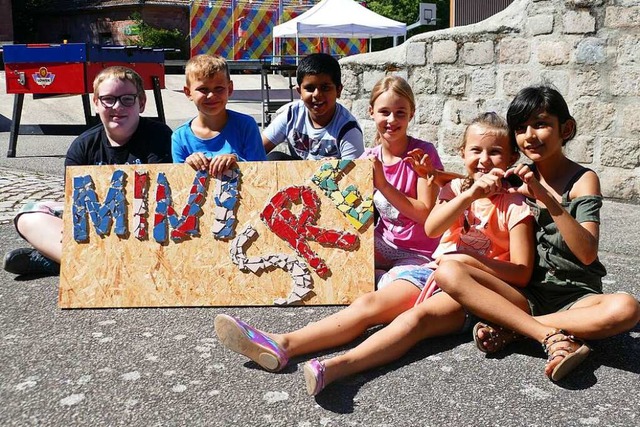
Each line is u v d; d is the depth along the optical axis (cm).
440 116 634
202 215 310
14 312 301
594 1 536
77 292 307
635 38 523
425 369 245
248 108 1327
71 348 263
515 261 269
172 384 233
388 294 274
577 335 248
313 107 376
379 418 211
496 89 599
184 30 2428
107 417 212
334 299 304
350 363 234
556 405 219
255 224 309
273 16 1939
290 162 311
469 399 223
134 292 307
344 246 305
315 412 215
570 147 565
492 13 1038
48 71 756
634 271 370
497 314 251
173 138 354
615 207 530
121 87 340
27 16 2677
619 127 540
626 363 250
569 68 557
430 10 1529
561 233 250
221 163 311
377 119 319
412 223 317
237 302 305
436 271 262
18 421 210
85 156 354
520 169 253
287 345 249
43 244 342
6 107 1220
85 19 2550
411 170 320
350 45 1938
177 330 280
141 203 311
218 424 208
